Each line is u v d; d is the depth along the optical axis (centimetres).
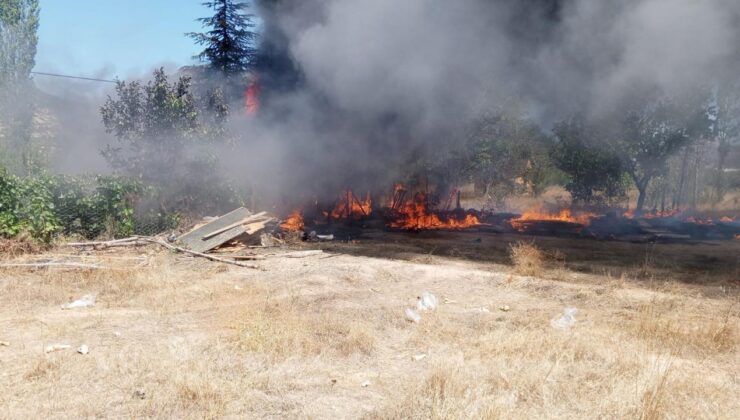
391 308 624
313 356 458
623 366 430
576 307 645
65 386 382
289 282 750
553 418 346
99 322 544
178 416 342
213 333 507
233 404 362
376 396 383
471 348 482
